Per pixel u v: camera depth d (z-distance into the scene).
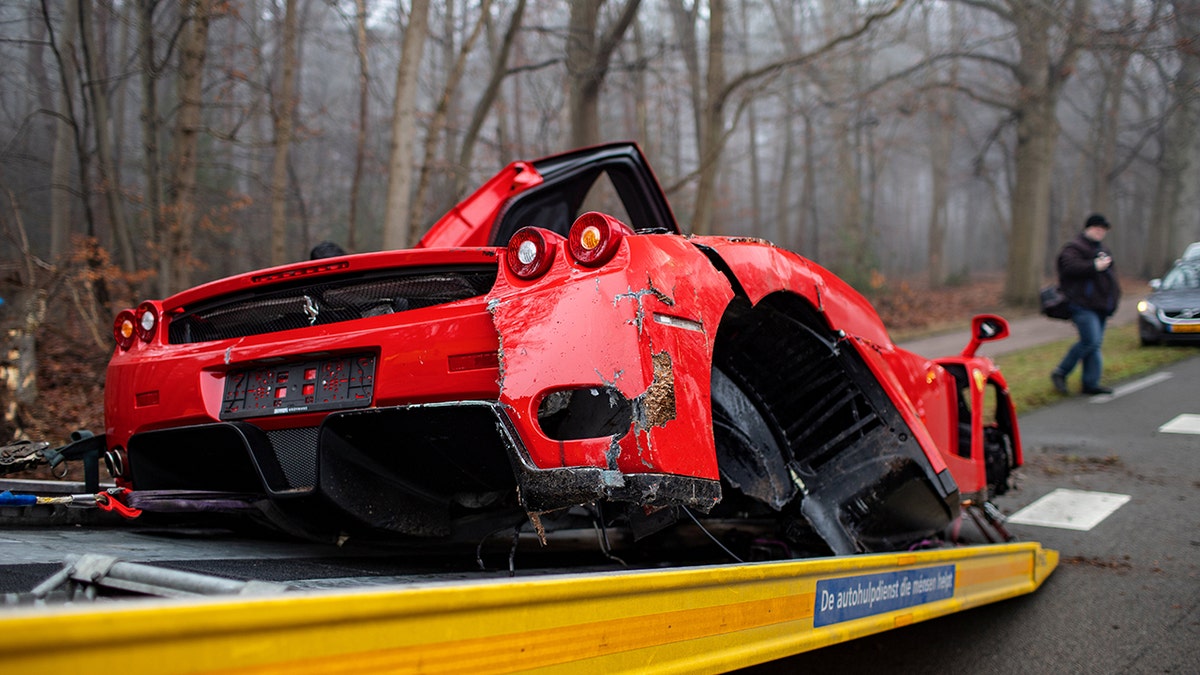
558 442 2.04
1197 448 7.26
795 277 2.84
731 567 2.06
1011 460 4.96
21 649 0.93
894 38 20.41
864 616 2.65
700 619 1.94
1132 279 43.31
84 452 2.89
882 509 3.26
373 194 30.55
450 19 22.58
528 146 26.52
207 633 1.08
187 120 10.60
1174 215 29.80
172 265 10.65
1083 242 9.78
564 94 23.08
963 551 3.35
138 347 2.87
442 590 1.37
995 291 37.88
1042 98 25.17
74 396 8.02
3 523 2.70
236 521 3.04
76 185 18.83
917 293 34.94
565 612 1.59
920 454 3.23
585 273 2.14
